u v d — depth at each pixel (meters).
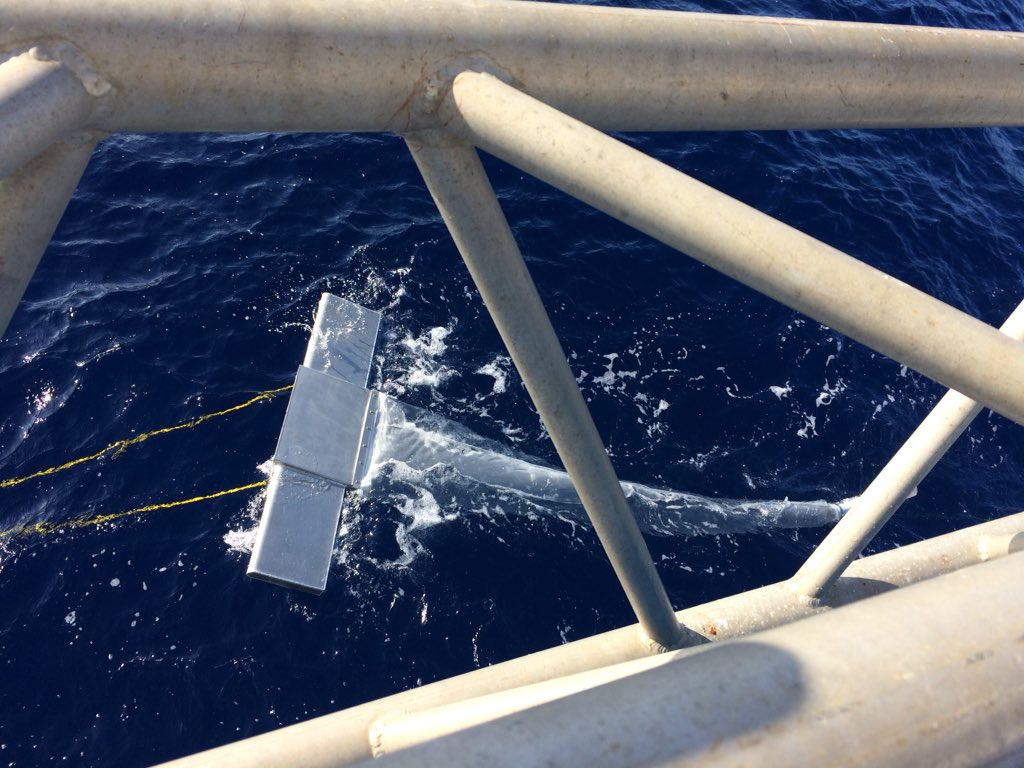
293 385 12.66
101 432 11.93
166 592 10.64
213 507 11.45
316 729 3.83
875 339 1.96
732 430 12.73
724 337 13.77
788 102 2.21
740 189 16.33
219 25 1.74
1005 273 15.70
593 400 12.80
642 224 1.98
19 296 1.96
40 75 1.64
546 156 1.94
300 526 11.29
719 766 0.92
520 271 2.49
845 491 12.28
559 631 10.70
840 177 16.94
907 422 13.06
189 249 14.06
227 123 1.90
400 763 0.90
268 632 10.42
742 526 11.80
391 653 10.38
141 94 1.77
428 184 2.29
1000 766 0.98
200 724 9.67
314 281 13.93
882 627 1.05
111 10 1.69
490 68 1.98
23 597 10.46
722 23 2.15
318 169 15.62
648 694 0.98
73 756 9.33
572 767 0.90
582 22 2.04
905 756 0.95
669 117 2.19
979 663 1.01
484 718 3.62
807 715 0.96
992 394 1.92
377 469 12.16
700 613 5.27
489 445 12.55
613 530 3.55
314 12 1.82
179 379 12.55
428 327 13.70
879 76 2.26
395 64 1.90
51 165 1.84
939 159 18.12
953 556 5.58
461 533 11.55
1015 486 12.86
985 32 2.45
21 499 11.26
